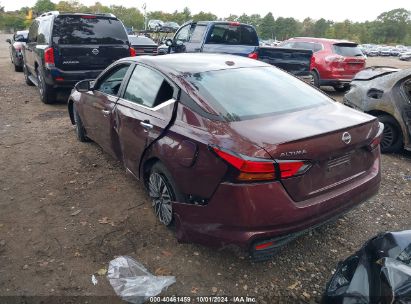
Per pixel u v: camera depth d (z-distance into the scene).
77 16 8.05
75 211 3.96
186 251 3.35
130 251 3.34
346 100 6.86
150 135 3.48
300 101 3.58
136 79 4.09
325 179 2.93
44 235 3.55
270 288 2.99
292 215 2.74
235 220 2.74
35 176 4.76
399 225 3.89
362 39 124.38
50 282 2.97
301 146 2.70
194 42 10.51
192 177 2.97
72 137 6.25
